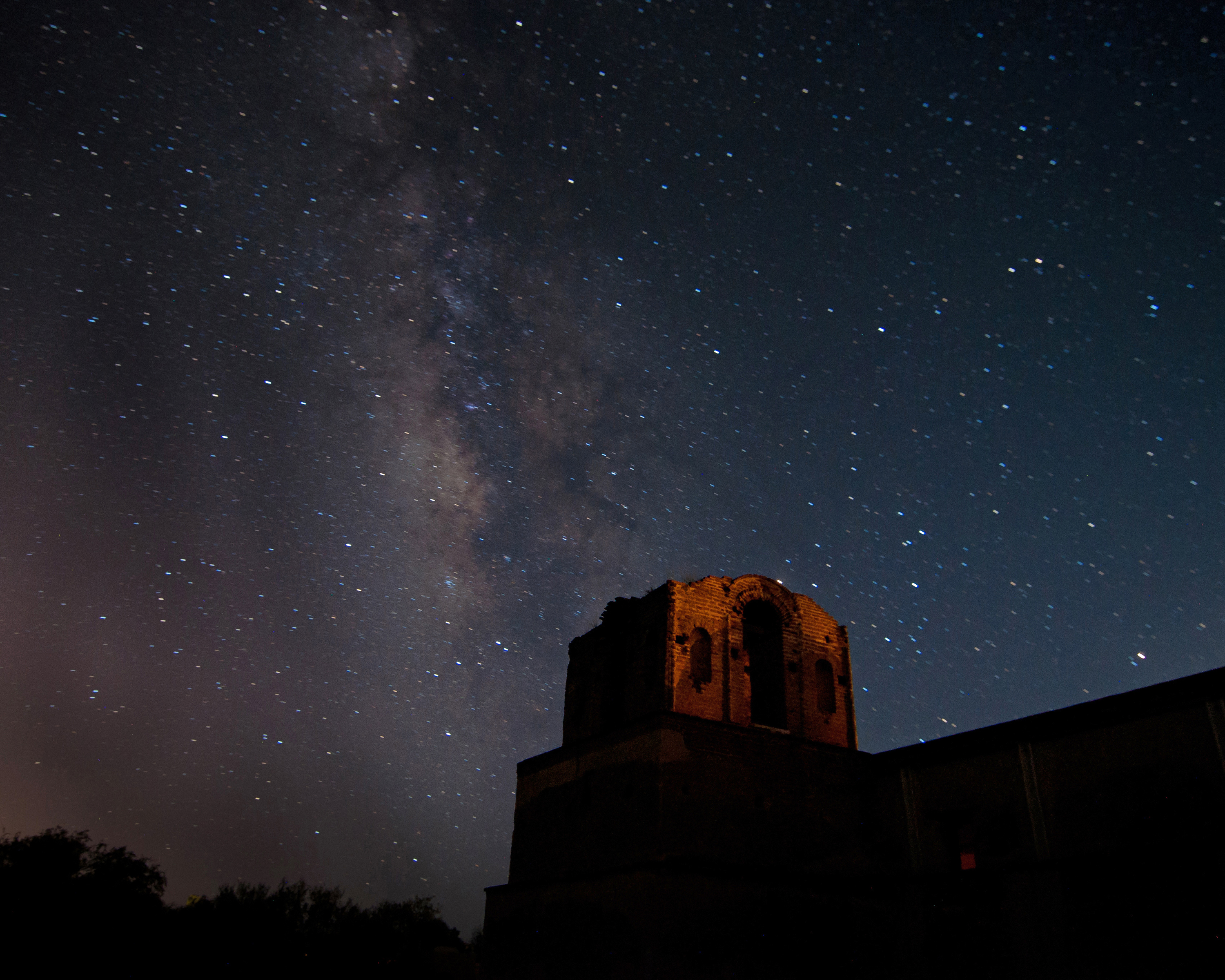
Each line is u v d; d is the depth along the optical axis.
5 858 24.31
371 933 28.28
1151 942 14.73
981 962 17.23
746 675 21.83
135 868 25.83
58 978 21.45
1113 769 16.47
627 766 19.88
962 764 19.44
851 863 20.30
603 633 23.97
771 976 17.88
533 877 21.73
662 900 17.38
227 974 23.94
